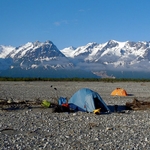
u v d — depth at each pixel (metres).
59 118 25.58
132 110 31.03
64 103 30.36
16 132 20.27
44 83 81.50
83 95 29.95
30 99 38.72
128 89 60.72
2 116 26.23
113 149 16.83
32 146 17.08
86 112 28.75
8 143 17.48
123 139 18.92
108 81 97.12
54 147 17.00
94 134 20.05
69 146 17.17
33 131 20.56
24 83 80.50
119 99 41.25
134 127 22.50
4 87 62.53
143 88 64.31
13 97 41.62
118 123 23.84
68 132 20.50
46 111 29.27
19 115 26.86
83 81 96.69
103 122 24.14
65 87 64.25
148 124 23.75
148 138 19.30
